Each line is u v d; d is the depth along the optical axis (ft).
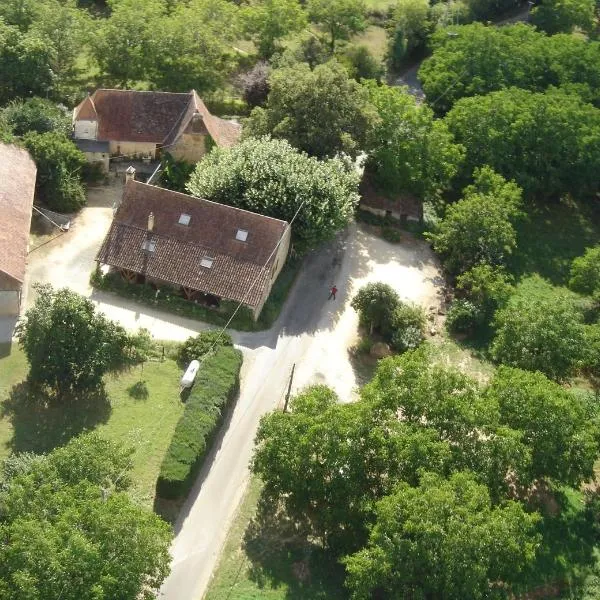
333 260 293.23
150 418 217.77
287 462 183.83
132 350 236.63
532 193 346.13
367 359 253.65
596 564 202.49
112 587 147.23
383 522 167.02
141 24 349.82
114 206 296.92
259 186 267.39
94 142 308.19
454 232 288.92
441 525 163.02
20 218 253.24
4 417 211.00
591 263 290.35
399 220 321.11
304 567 187.93
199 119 304.91
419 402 188.65
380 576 163.84
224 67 384.27
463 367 257.96
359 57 419.74
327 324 264.11
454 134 334.03
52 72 330.95
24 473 170.60
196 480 205.05
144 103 314.14
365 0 503.20
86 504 155.12
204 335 237.86
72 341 211.00
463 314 268.82
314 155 297.94
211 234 256.73
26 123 295.48
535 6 489.67
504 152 326.03
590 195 361.71
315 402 192.34
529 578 195.31
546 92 356.79
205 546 190.39
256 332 253.03
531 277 309.83
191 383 224.94
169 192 260.01
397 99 317.22
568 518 213.87
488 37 379.96
